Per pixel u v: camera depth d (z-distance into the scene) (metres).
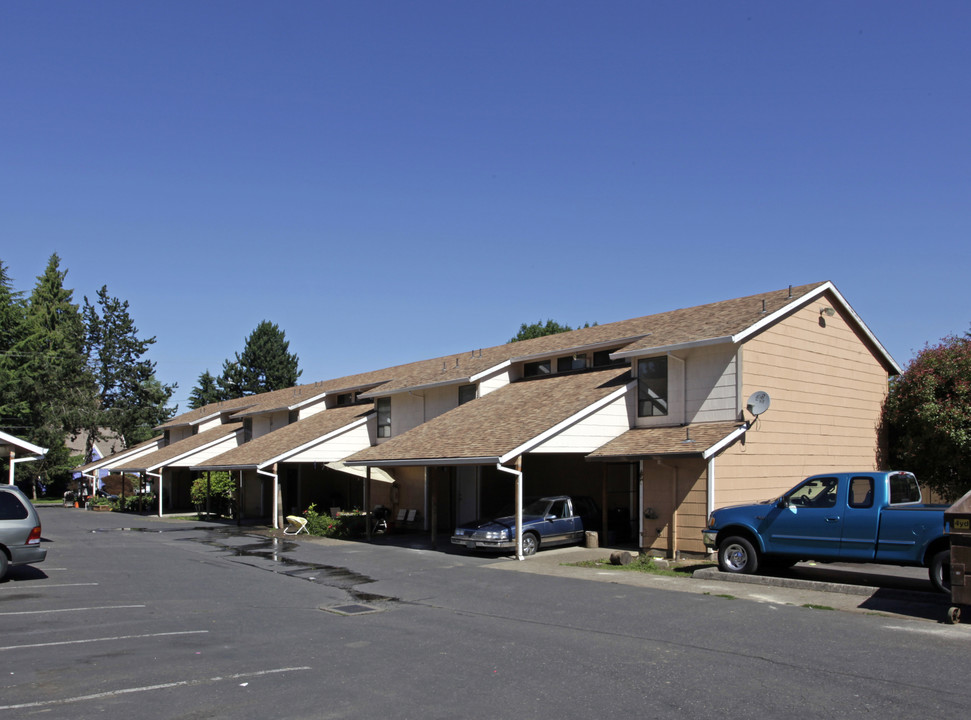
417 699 6.98
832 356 21.19
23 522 14.68
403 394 30.52
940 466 20.75
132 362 77.75
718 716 6.39
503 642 9.45
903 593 11.80
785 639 9.23
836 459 20.86
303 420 36.56
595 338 24.61
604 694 7.08
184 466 39.25
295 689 7.34
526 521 19.27
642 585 13.94
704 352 19.36
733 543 14.38
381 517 26.52
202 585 14.91
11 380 54.22
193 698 7.06
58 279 76.69
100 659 8.62
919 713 6.40
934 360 20.83
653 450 18.19
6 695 7.18
